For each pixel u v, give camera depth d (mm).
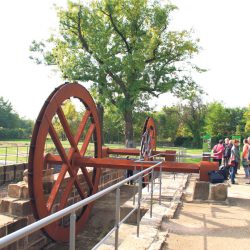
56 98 8930
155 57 30234
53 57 31391
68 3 29312
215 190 9781
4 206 8461
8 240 2031
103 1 29031
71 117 49469
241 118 78938
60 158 9789
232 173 14312
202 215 8250
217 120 69688
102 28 29312
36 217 8445
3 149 35469
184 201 9805
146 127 16719
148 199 9758
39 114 8469
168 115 72562
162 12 28938
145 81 29797
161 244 5953
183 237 6523
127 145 30453
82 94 10500
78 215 10648
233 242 6320
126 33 29734
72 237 3141
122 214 8625
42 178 8625
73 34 30531
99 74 28344
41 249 8953
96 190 11766
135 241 6027
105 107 31781
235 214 8438
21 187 8727
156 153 18031
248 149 16094
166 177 15133
